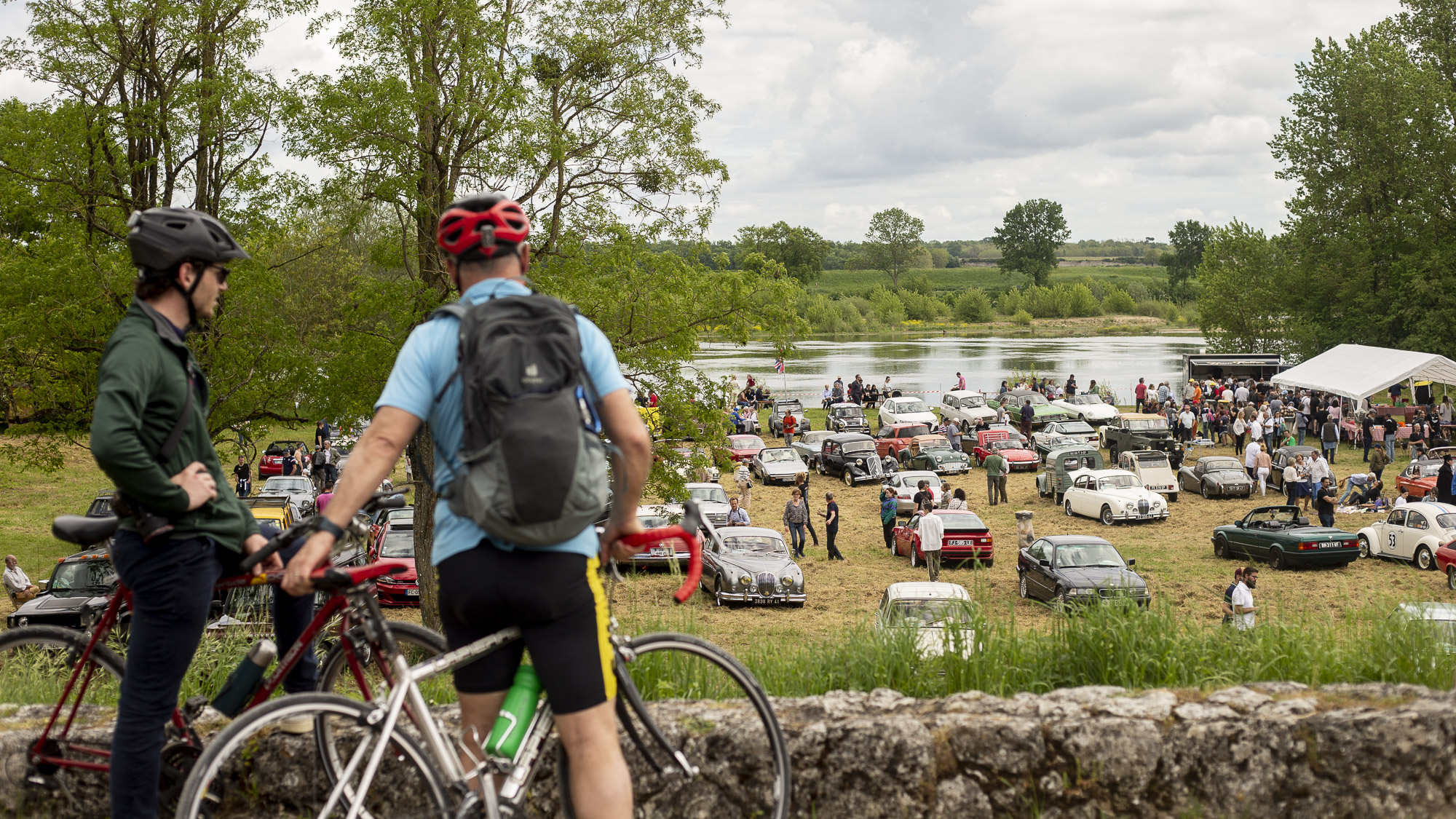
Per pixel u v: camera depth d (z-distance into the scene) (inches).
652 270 754.2
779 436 2175.2
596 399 85.4
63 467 783.1
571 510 78.8
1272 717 123.4
